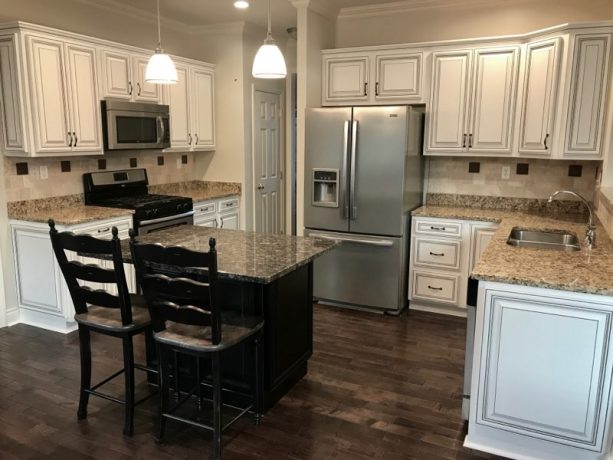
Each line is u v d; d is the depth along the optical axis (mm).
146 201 4348
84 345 2541
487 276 2189
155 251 2158
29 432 2469
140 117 4344
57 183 4059
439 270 4121
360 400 2799
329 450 2346
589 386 2119
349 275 4270
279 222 6344
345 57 4414
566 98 3484
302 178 4465
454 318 4109
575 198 4059
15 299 3885
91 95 3936
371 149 4000
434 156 4469
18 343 3521
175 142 4871
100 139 4055
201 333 2311
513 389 2258
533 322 2170
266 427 2531
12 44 3422
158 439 2381
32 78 3471
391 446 2381
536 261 2449
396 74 4238
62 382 2973
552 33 3525
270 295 2539
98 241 2309
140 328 2422
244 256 2592
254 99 5555
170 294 2193
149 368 2785
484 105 3949
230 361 2652
